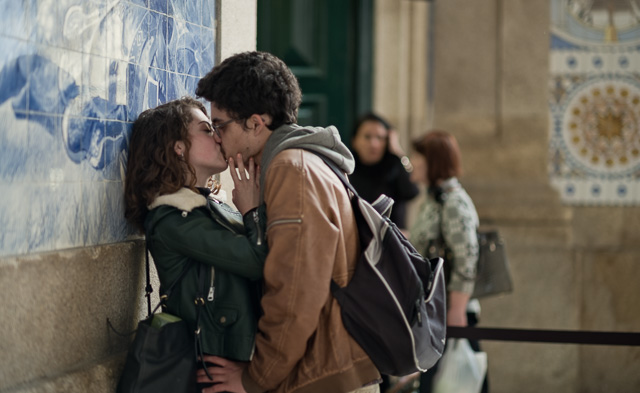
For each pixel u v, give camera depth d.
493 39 5.82
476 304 4.53
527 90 5.80
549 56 5.79
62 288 2.23
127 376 2.29
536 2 5.79
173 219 2.37
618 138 5.77
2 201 2.01
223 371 2.35
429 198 4.31
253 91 2.38
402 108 5.92
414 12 5.89
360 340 2.32
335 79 5.96
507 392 5.71
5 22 2.01
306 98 6.00
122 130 2.51
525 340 3.60
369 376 2.33
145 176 2.45
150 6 2.66
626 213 5.77
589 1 5.77
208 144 2.48
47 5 2.16
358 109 5.95
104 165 2.43
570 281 5.74
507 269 4.35
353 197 2.41
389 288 2.31
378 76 5.93
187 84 2.92
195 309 2.37
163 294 2.41
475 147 5.84
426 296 2.44
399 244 2.38
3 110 2.01
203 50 3.04
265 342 2.27
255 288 2.44
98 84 2.39
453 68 5.87
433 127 5.90
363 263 2.33
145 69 2.64
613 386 5.59
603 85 5.78
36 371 2.13
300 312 2.21
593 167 5.78
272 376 2.26
